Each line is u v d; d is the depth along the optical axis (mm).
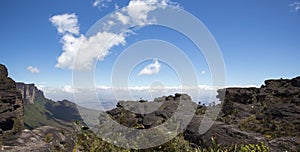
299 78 25859
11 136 7145
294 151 9398
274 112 18156
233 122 17078
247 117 18016
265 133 14250
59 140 6703
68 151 6172
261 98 23562
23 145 6492
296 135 13203
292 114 17219
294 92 23094
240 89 25953
